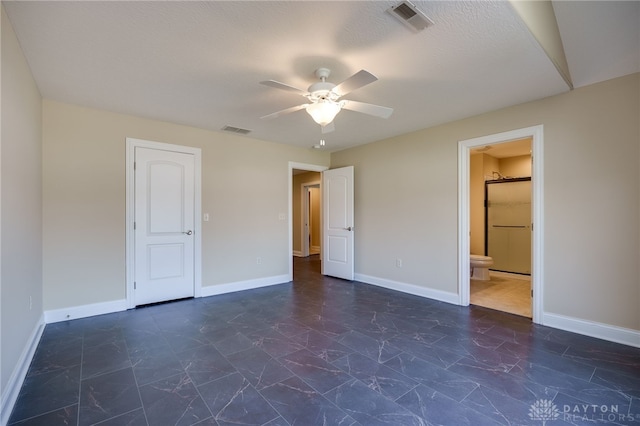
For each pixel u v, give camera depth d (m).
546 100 2.92
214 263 4.13
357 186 4.97
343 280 5.00
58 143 3.03
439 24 1.80
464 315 3.26
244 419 1.62
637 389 1.88
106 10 1.67
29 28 1.83
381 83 2.61
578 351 2.39
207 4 1.63
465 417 1.62
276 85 2.10
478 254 5.66
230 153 4.28
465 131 3.55
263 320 3.12
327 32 1.88
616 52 2.38
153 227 3.64
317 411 1.68
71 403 1.75
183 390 1.88
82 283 3.17
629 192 2.50
